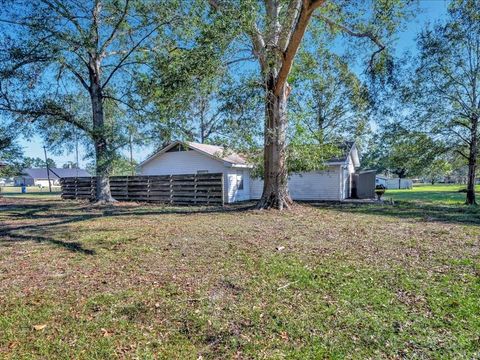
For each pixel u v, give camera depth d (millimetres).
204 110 19344
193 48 7672
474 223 7715
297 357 2230
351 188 19219
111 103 15039
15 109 11594
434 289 3332
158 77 10695
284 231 6656
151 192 14938
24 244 5781
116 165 13398
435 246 5176
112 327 2691
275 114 9797
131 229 7176
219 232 6617
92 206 13312
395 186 35594
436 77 13703
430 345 2324
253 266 4195
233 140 9844
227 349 2354
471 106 13562
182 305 3070
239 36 7527
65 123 13453
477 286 3385
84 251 5188
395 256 4602
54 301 3211
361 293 3264
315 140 12266
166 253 4961
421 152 14891
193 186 13875
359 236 6078
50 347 2408
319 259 4477
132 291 3434
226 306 3035
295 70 10438
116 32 13516
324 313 2850
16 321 2811
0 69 10258
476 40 13016
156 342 2459
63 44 10820
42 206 13484
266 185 10461
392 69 11391
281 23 8617
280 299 3170
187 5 9234
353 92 14555
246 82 8828
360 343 2379
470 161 14094
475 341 2359
